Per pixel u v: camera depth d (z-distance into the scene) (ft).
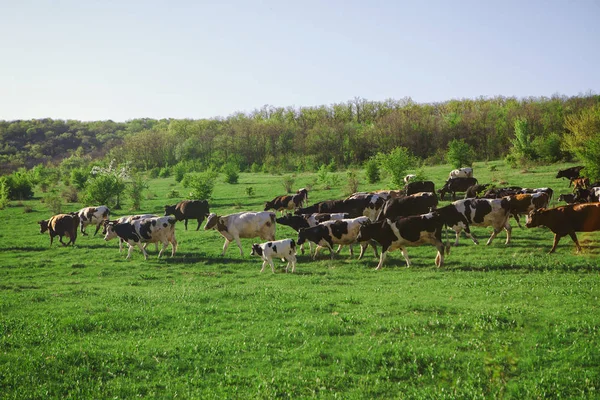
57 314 45.93
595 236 72.08
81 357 34.42
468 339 34.58
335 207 96.02
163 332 40.16
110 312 45.50
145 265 75.15
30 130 583.17
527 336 34.14
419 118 303.27
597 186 102.47
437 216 61.62
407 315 40.55
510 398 27.02
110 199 152.76
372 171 161.27
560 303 40.86
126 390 30.17
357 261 69.15
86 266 76.43
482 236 79.46
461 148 178.70
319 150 305.32
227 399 28.50
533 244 69.77
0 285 63.98
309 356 33.53
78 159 386.93
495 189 97.55
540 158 180.34
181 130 426.51
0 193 171.32
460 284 50.67
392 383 29.60
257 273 66.13
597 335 33.22
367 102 402.52
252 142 342.23
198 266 72.84
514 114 270.87
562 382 28.02
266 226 80.94
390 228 62.69
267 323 41.06
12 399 29.27
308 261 72.49
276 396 28.81
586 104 271.08
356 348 34.09
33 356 34.99
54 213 143.13
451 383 28.76
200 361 33.83
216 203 142.72
